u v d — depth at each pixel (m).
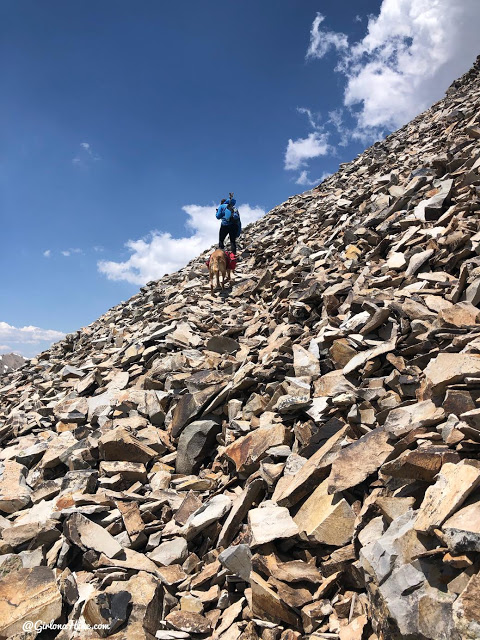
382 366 5.48
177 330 10.62
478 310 5.27
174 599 4.28
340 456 4.12
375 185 14.50
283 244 16.52
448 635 2.32
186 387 7.83
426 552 2.67
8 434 9.20
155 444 6.96
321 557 3.71
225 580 4.18
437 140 15.78
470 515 2.57
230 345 9.40
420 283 6.85
